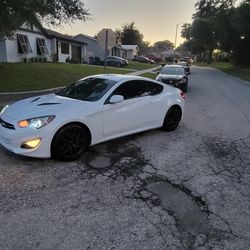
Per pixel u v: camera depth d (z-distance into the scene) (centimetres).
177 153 566
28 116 466
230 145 632
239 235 322
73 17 1363
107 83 582
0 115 511
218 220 347
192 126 791
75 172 456
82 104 518
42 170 456
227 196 405
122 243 300
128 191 406
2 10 1144
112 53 5697
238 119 905
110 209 359
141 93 626
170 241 307
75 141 496
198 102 1252
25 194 385
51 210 351
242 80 2802
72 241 299
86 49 4453
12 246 288
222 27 4744
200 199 394
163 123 697
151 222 337
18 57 2566
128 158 525
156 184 431
